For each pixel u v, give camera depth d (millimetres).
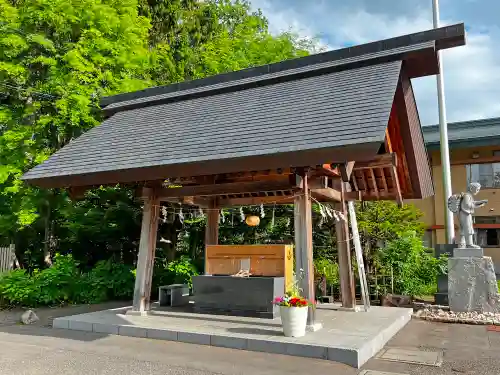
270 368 5598
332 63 8836
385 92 6973
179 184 10148
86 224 14133
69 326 8352
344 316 8719
